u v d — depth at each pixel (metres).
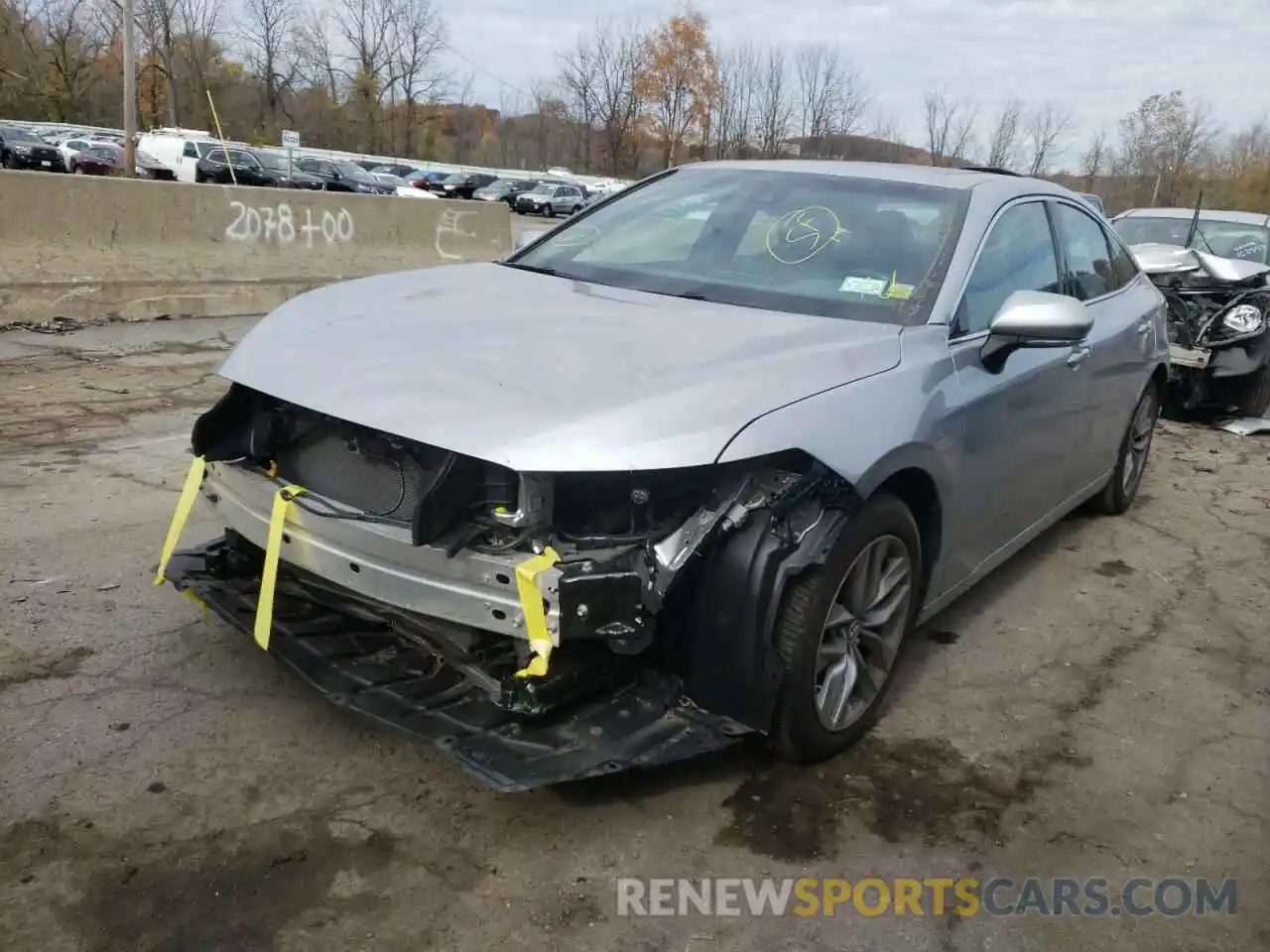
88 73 58.56
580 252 4.25
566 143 72.12
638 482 2.71
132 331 9.36
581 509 2.71
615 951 2.51
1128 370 5.21
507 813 2.97
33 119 56.41
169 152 34.03
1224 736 3.69
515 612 2.61
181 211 10.27
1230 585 5.11
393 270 12.33
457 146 77.94
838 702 3.24
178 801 2.92
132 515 4.97
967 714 3.71
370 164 53.88
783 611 2.96
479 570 2.64
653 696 2.94
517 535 2.67
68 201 9.42
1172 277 8.66
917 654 4.16
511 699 2.71
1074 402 4.49
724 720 2.94
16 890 2.56
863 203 4.07
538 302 3.53
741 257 3.92
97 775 3.00
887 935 2.63
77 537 4.64
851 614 3.22
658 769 3.22
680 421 2.69
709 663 2.90
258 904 2.57
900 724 3.61
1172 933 2.71
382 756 3.19
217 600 3.34
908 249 3.80
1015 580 5.01
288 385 2.96
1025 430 4.02
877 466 3.03
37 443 6.01
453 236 13.21
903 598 3.43
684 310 3.47
